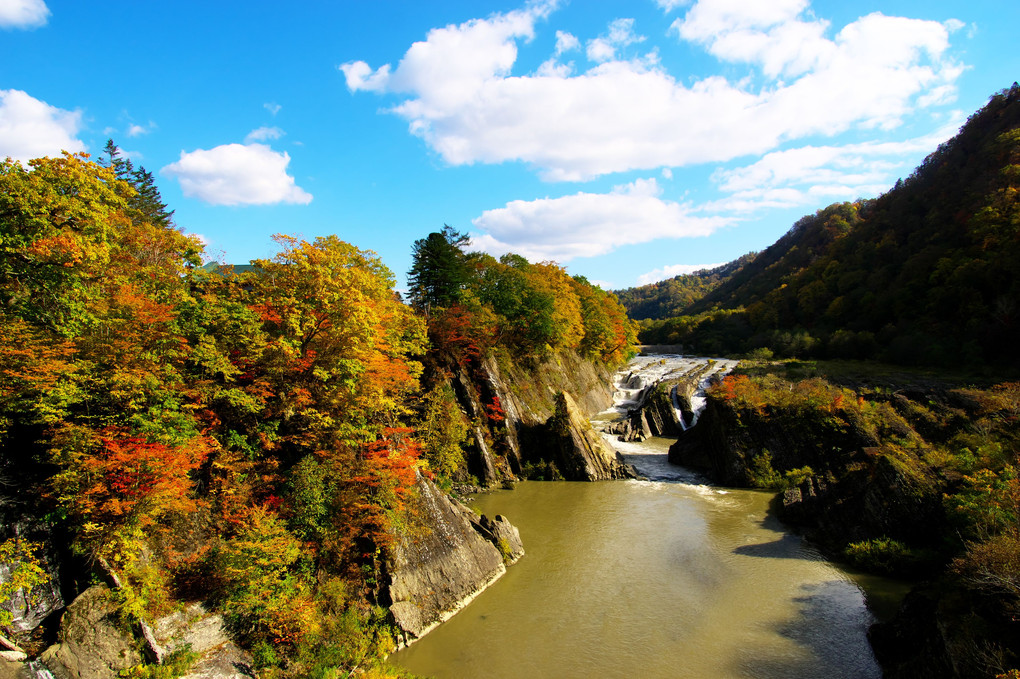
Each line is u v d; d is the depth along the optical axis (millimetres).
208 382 21719
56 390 16641
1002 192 76125
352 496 23938
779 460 43531
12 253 17766
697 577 27703
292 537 21625
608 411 75812
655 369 100312
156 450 17797
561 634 22656
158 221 51844
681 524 35406
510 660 20875
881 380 59375
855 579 26922
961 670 15492
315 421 25656
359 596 22516
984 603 17016
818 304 113188
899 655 19359
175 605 17891
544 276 78875
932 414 42344
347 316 25906
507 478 46844
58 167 18766
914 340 72312
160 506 18297
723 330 141125
